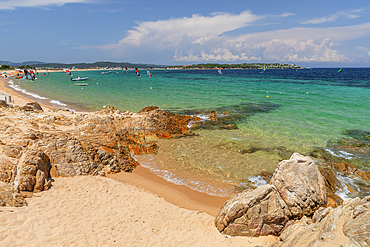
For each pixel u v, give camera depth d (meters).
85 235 7.70
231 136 19.55
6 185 9.55
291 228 7.43
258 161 15.16
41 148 12.50
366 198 6.31
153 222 9.18
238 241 7.95
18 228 7.23
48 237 7.16
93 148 14.16
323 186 8.41
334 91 46.75
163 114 21.81
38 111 22.17
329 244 5.12
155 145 17.12
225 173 13.74
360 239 4.74
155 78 97.38
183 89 52.22
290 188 8.14
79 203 9.82
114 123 18.70
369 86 56.31
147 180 13.00
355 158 15.42
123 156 14.51
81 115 19.33
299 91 47.16
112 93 45.72
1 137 12.84
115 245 7.48
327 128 21.44
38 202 9.32
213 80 81.62
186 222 9.38
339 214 6.19
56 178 11.80
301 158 8.46
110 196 10.81
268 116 25.89
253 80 79.81
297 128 21.50
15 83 70.00
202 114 26.86
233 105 32.44
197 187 12.37
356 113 26.86
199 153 16.39
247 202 8.02
